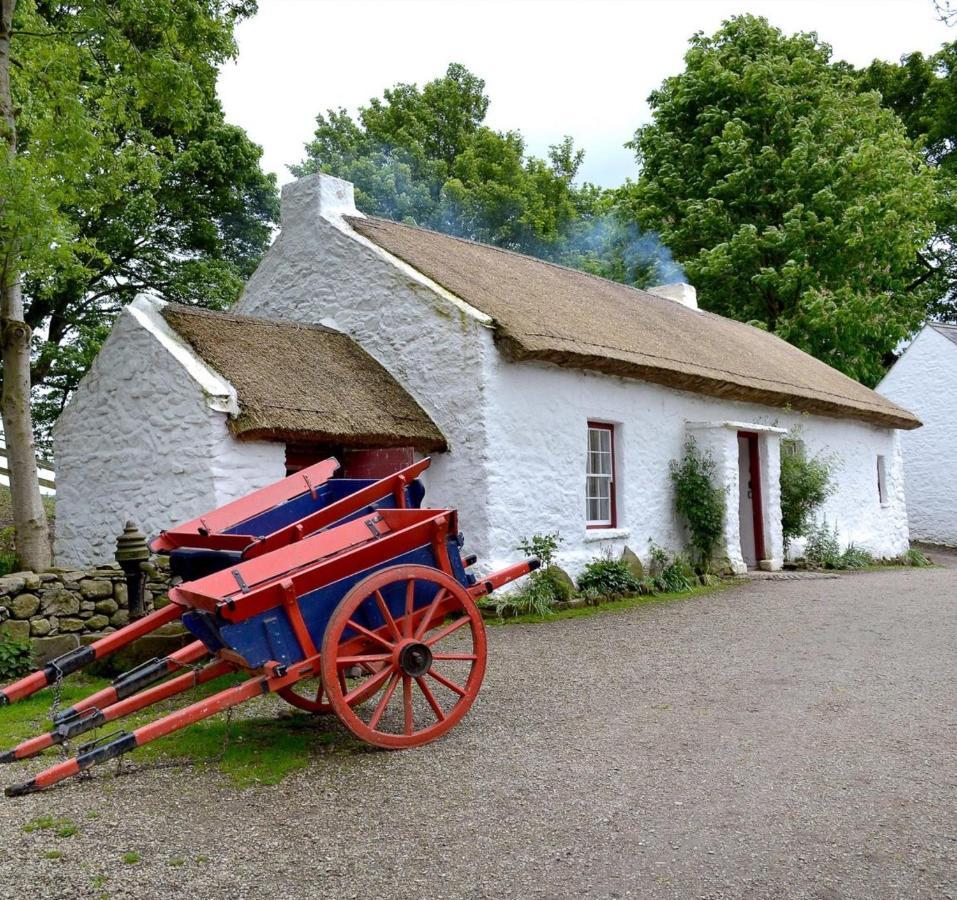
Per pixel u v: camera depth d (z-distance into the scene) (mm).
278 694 5965
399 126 35219
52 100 9508
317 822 3912
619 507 12211
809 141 24609
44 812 4078
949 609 9828
